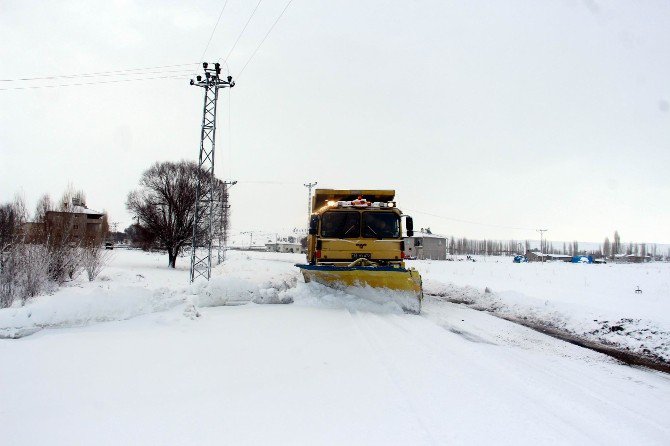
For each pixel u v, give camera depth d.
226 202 46.84
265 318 7.69
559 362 5.96
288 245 132.00
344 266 9.98
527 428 3.33
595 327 8.69
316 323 7.42
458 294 15.34
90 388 4.00
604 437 3.28
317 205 13.30
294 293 9.82
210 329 6.63
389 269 9.24
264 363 4.93
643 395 4.59
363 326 7.38
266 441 2.98
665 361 6.45
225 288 9.30
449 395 4.02
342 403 3.74
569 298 13.17
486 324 8.89
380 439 3.03
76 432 3.09
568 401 4.12
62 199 19.41
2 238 14.16
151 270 31.16
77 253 19.34
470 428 3.27
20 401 3.65
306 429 3.19
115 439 2.99
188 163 40.62
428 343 6.28
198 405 3.64
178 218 38.38
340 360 5.13
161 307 7.43
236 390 4.04
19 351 5.16
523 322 9.91
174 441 2.96
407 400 3.84
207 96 20.05
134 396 3.83
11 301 12.06
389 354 5.50
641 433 3.42
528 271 37.88
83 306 6.67
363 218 11.07
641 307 10.77
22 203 16.64
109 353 5.16
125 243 114.31
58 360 4.84
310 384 4.24
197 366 4.75
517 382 4.63
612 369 5.79
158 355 5.12
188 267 39.31
